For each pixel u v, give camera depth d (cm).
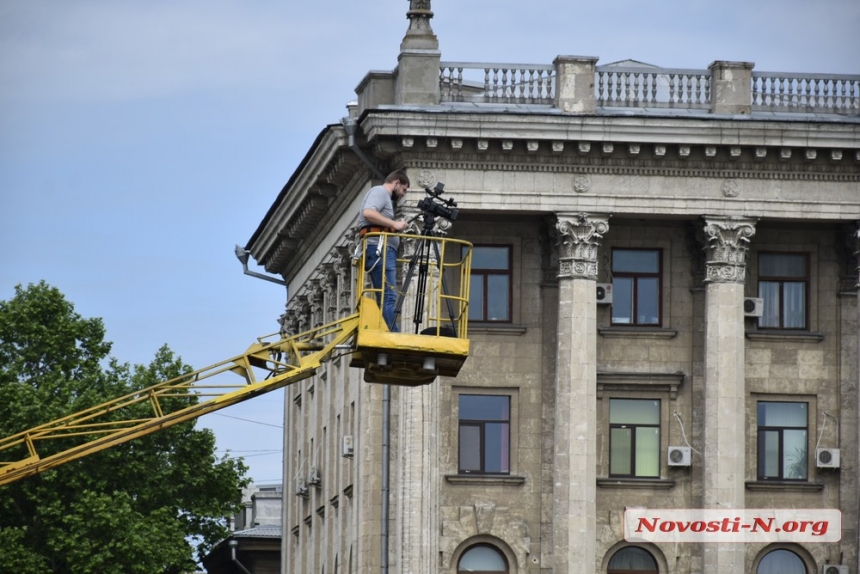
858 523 8025
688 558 8025
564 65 7944
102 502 10344
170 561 10400
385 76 8106
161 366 10925
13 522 10625
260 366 5594
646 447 8106
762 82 8106
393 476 7975
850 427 8156
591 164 7906
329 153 8188
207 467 11006
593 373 7906
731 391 7944
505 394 8062
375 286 5384
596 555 8012
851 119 7912
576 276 7906
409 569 7781
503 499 8019
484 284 8094
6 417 10400
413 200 7812
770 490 8112
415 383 5388
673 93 8075
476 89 8169
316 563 9550
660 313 8144
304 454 10019
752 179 7975
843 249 8188
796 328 8206
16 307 10956
